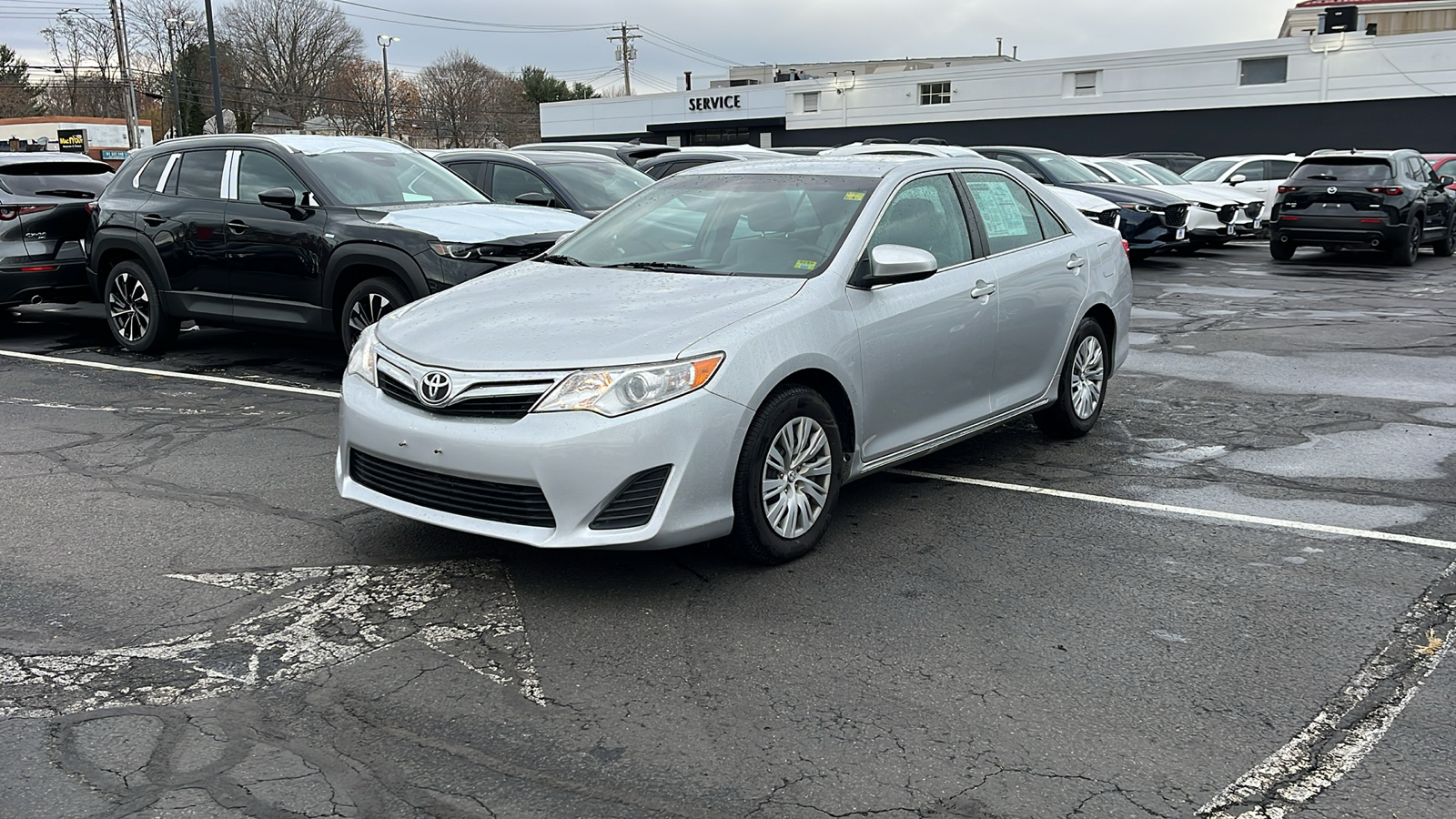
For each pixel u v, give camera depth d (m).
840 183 5.25
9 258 9.62
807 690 3.47
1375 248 17.08
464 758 3.07
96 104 77.38
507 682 3.52
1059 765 3.03
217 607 4.09
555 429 3.91
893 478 5.79
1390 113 36.88
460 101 88.25
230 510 5.21
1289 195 17.27
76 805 2.82
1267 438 6.57
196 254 8.56
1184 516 5.15
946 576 4.41
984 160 5.92
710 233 5.17
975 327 5.35
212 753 3.08
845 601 4.16
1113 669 3.62
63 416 7.11
